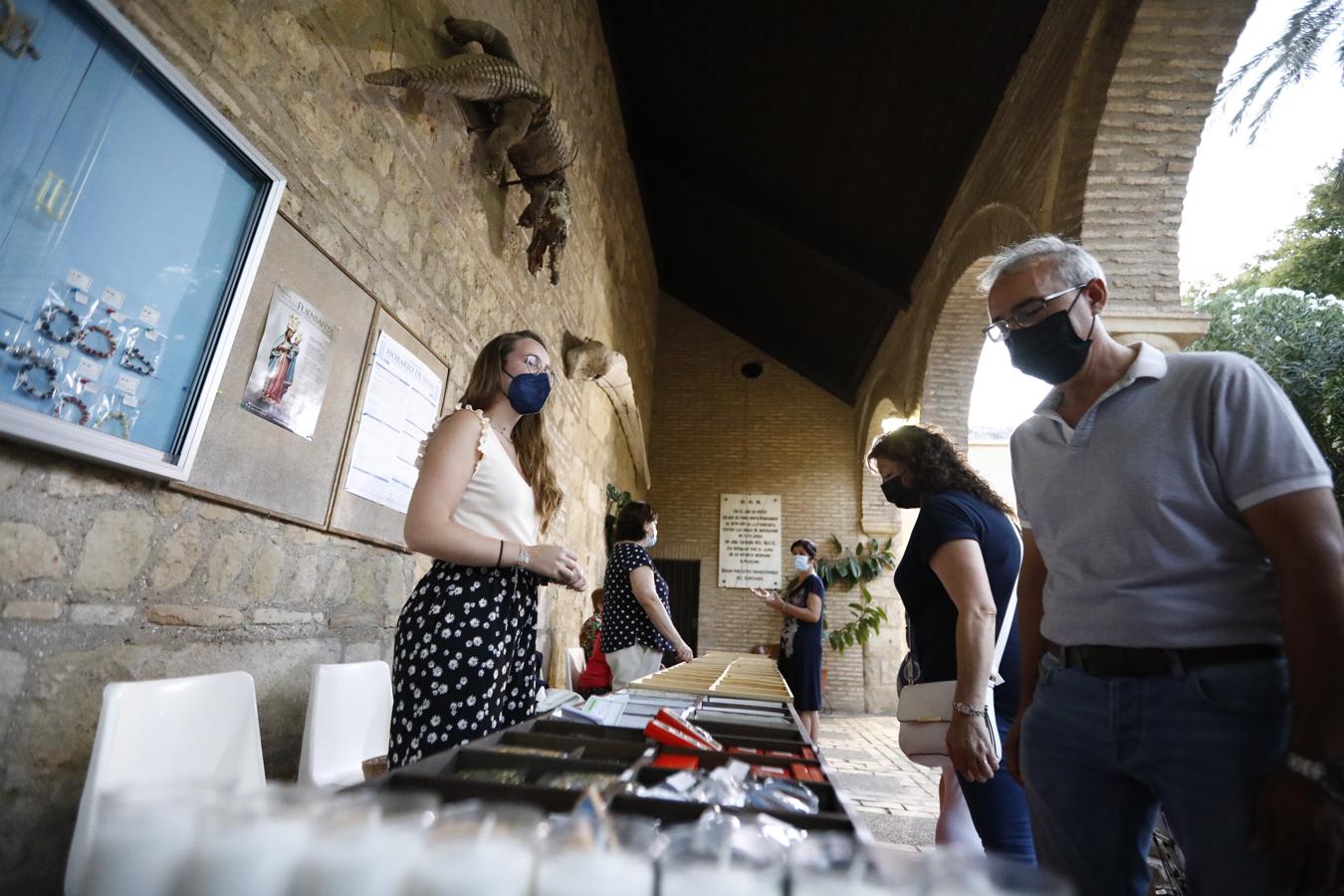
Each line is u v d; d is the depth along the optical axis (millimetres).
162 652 1602
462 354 3236
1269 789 950
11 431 1175
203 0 1629
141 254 1456
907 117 5559
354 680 1950
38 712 1310
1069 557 1289
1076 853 1232
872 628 9664
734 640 9797
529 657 1532
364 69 2367
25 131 1210
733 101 6637
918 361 6820
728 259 9273
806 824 757
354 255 2326
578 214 5617
